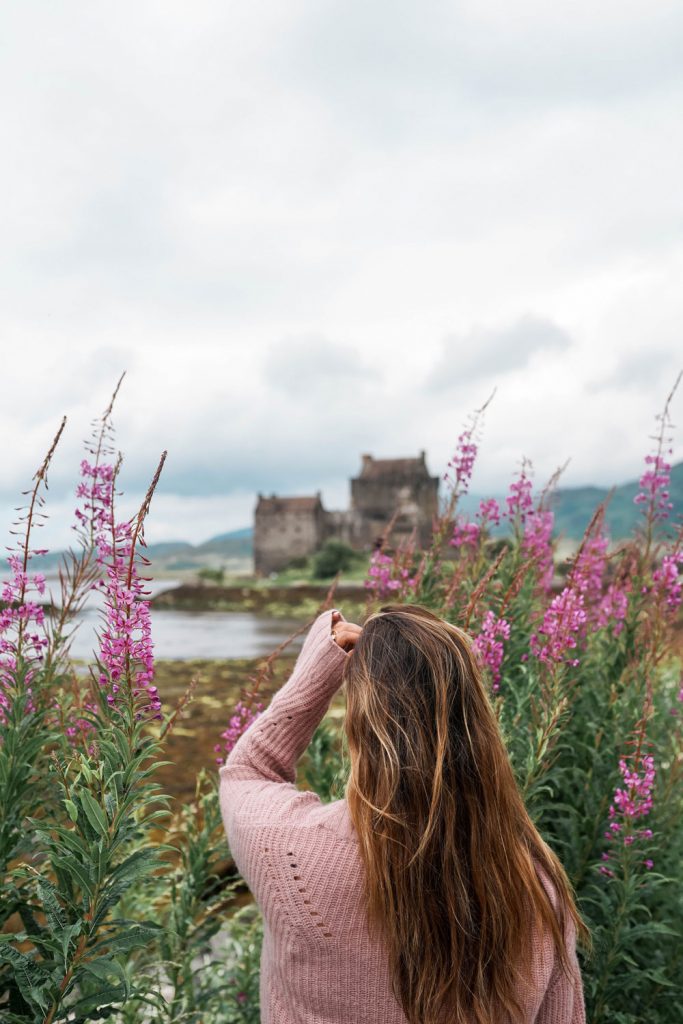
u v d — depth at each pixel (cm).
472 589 251
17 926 263
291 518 7669
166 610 4131
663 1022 223
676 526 261
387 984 103
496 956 102
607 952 215
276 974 110
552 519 291
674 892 236
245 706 222
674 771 241
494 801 107
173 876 238
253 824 110
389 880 101
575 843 238
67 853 156
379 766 105
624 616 283
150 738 166
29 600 171
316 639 131
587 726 263
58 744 192
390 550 297
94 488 197
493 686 227
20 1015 164
